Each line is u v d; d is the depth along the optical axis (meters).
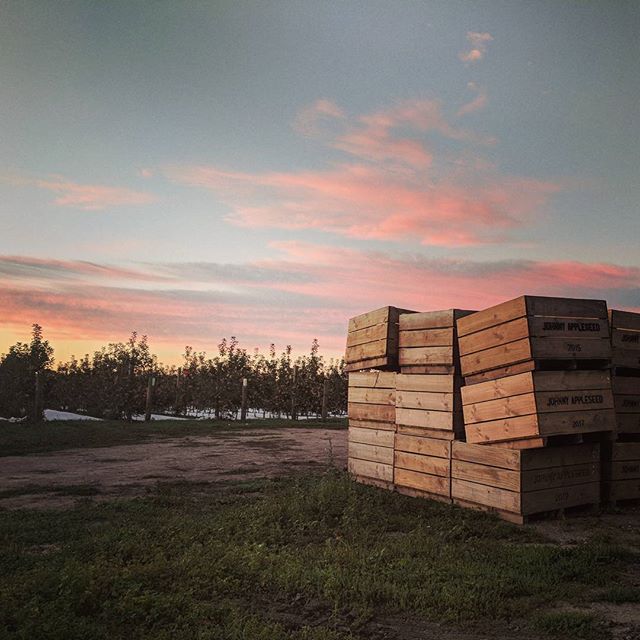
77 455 16.14
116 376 30.67
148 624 4.82
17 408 28.22
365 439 11.86
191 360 36.53
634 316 10.44
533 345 8.59
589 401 9.12
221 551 6.71
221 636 4.55
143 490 11.10
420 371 10.57
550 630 4.80
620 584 5.89
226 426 24.67
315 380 32.31
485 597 5.41
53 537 7.59
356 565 6.30
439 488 9.95
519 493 8.53
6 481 12.08
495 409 9.09
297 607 5.39
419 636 4.78
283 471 13.21
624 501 10.05
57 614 4.80
